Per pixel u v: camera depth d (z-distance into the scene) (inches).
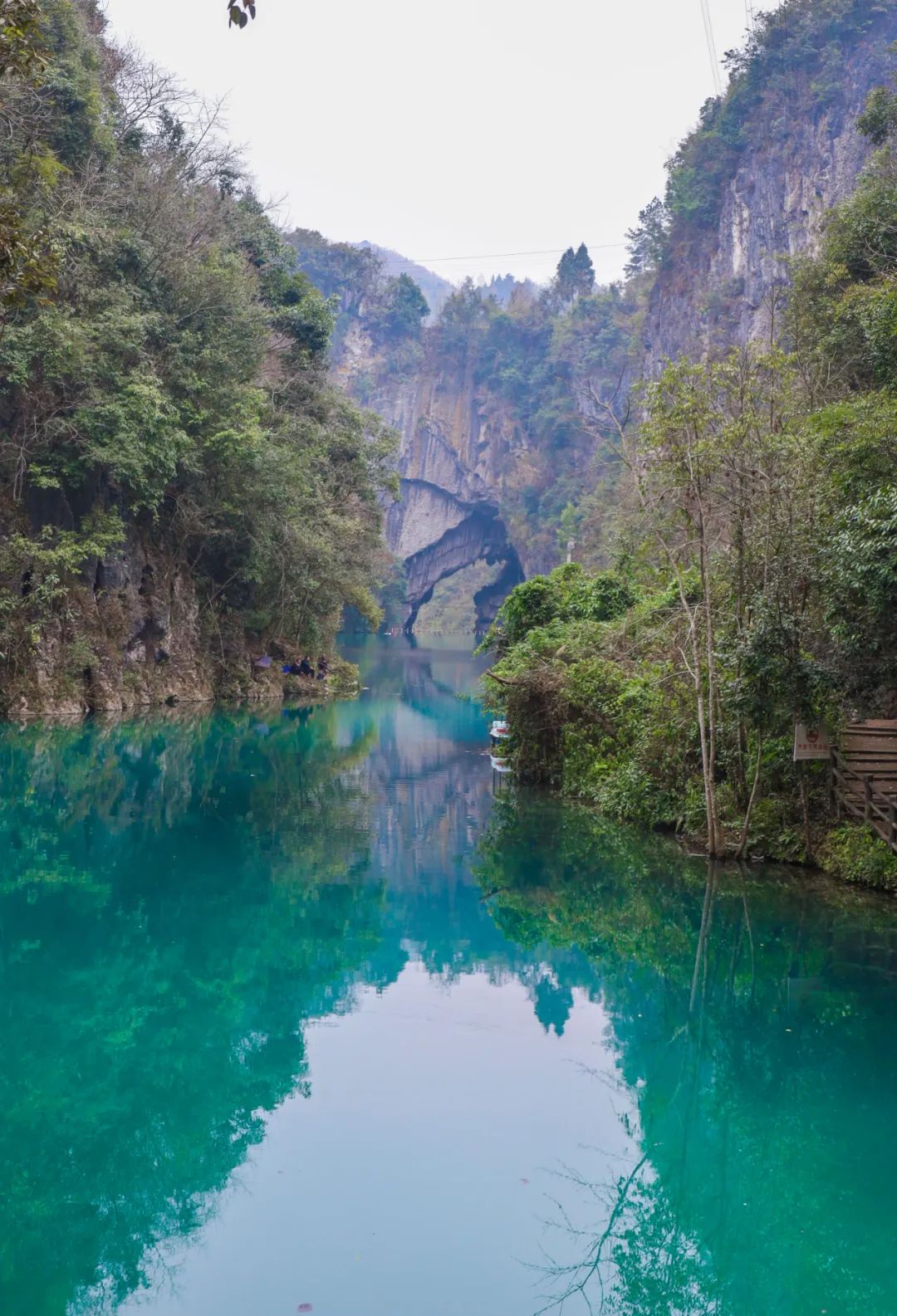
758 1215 199.3
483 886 444.8
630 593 791.1
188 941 362.6
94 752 772.0
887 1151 227.3
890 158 930.7
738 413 480.1
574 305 3789.4
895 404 468.8
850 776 455.5
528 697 701.9
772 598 444.8
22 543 894.4
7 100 748.0
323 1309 163.0
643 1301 169.6
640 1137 226.5
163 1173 207.5
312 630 1460.4
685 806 534.3
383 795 670.5
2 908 392.5
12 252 320.8
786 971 341.7
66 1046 271.3
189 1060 263.3
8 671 926.4
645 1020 297.9
